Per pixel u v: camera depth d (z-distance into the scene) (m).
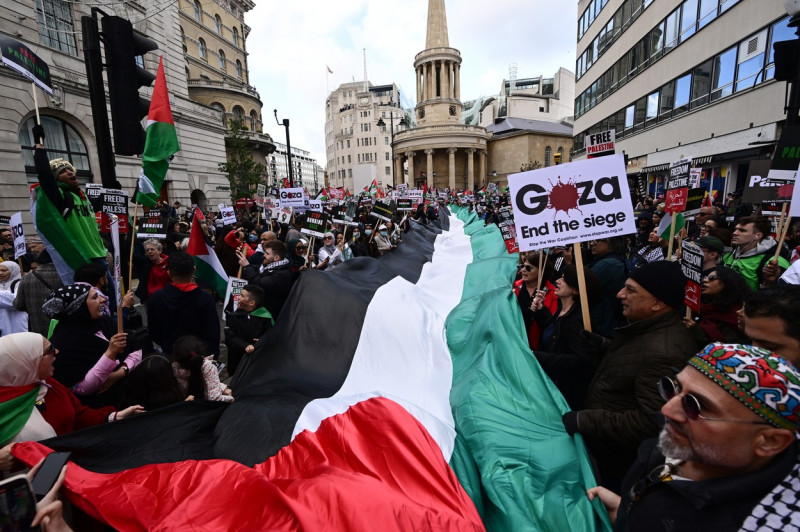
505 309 3.87
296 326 4.16
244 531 1.76
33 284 4.61
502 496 2.11
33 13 15.68
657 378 2.00
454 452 2.53
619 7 24.41
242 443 2.56
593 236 3.00
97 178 18.48
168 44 24.39
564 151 68.88
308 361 3.88
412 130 64.12
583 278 2.87
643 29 21.52
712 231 5.27
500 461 2.32
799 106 5.09
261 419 2.77
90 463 2.19
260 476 2.01
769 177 4.36
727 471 1.21
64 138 17.31
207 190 28.12
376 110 94.56
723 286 2.99
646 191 21.22
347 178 100.06
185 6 34.06
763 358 1.17
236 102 36.88
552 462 2.26
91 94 4.84
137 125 5.05
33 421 2.13
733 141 14.63
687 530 1.19
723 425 1.16
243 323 4.39
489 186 26.58
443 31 63.84
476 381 3.12
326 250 7.91
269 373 3.75
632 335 2.27
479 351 3.67
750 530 1.09
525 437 2.48
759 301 1.86
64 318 2.87
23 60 3.52
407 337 4.25
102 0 18.39
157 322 3.79
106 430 2.31
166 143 4.90
